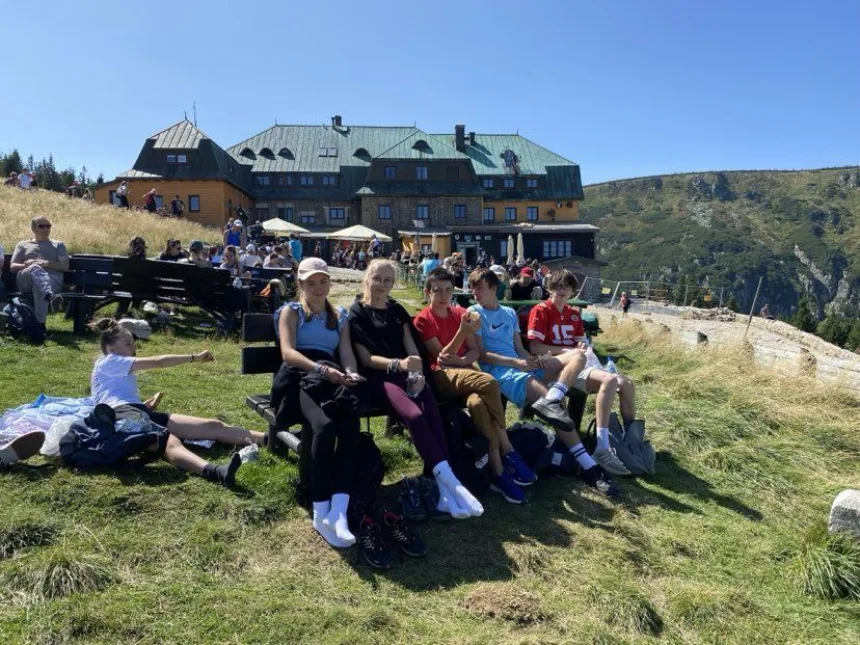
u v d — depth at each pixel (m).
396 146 58.75
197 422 4.72
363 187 57.81
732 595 3.57
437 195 57.59
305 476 4.11
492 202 61.88
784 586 3.81
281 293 12.10
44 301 7.87
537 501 4.57
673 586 3.67
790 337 20.41
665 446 5.97
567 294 5.69
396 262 33.88
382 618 3.11
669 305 34.38
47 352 7.22
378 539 3.70
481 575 3.62
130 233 24.95
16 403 5.28
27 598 2.97
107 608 2.95
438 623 3.15
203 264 11.02
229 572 3.40
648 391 7.95
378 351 4.52
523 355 5.57
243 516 3.85
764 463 5.66
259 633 2.92
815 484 5.36
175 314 11.01
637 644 3.15
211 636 2.87
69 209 28.02
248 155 61.84
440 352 4.95
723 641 3.25
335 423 3.86
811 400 7.49
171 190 51.53
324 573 3.50
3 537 3.32
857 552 3.90
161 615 2.97
